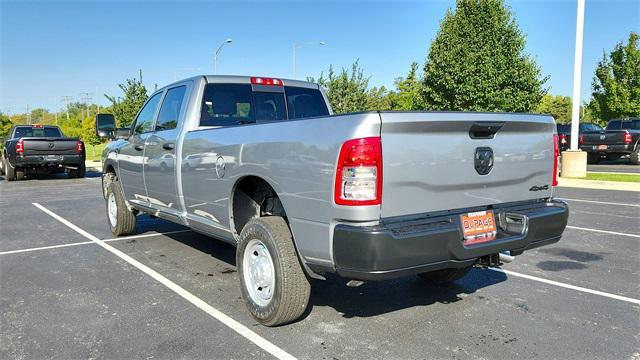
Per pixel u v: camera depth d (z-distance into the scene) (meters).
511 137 3.95
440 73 18.19
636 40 28.48
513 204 4.05
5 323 4.06
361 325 4.00
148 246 6.71
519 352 3.52
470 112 3.61
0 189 14.35
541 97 18.69
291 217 3.62
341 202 3.20
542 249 6.60
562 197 11.59
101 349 3.57
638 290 4.90
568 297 4.69
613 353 3.51
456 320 4.11
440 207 3.52
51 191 13.80
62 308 4.39
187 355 3.47
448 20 18.27
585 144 21.27
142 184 6.15
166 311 4.30
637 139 20.34
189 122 5.19
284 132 3.69
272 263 3.78
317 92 6.24
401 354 3.49
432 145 3.42
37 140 16.33
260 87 5.71
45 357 3.46
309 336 3.79
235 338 3.75
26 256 6.23
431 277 5.04
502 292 4.84
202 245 6.75
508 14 17.98
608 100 29.17
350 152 3.16
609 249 6.59
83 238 7.28
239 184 4.38
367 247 3.09
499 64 17.50
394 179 3.25
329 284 5.06
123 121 26.39
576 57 14.96
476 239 3.66
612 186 13.30
